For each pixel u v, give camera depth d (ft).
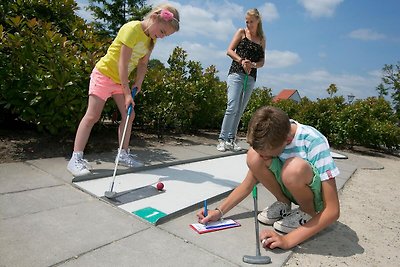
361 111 23.20
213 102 21.26
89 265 4.96
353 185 12.07
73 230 5.95
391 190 11.94
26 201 6.91
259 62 14.28
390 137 23.97
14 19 11.53
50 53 11.18
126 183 8.79
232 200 7.25
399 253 6.68
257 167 6.64
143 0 70.38
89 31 14.20
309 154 6.30
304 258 5.99
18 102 11.10
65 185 8.12
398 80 63.16
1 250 5.05
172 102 17.81
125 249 5.53
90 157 10.83
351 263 6.00
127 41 9.02
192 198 8.21
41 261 4.90
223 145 14.93
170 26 9.12
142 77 10.37
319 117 24.31
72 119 11.53
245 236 6.54
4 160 9.41
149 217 6.79
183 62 20.15
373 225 8.11
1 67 10.94
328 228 7.52
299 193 6.24
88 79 11.76
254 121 5.78
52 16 14.48
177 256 5.51
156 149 13.69
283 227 6.79
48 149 10.87
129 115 9.23
